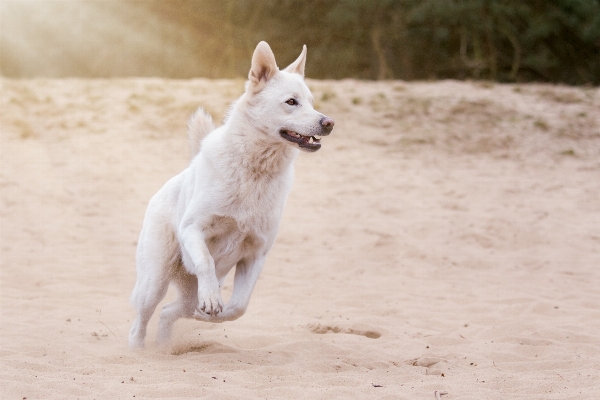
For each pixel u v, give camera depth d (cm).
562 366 522
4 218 1081
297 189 1281
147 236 552
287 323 667
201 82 1828
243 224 515
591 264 916
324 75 2988
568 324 652
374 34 2902
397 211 1166
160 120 1574
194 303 566
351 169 1395
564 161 1478
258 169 512
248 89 520
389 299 768
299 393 440
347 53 2933
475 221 1107
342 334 629
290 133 510
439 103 1741
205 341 577
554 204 1209
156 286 547
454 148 1531
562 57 3088
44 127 1525
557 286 818
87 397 426
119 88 1767
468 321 682
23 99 1648
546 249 984
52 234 1024
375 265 916
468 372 507
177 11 3020
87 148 1434
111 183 1266
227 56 3042
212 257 532
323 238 1037
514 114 1703
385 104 1716
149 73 3058
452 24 2914
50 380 457
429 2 2775
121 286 812
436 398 434
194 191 520
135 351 552
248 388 454
